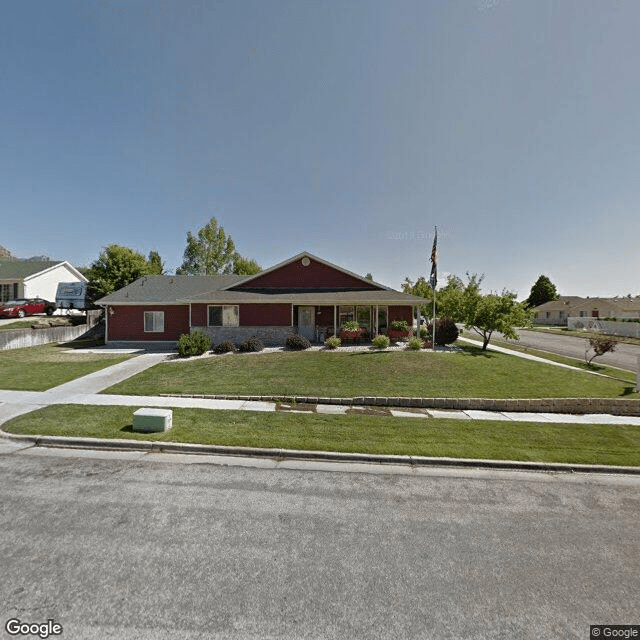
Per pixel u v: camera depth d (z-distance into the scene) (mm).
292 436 6438
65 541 3348
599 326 36438
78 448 5934
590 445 6395
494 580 2986
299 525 3756
